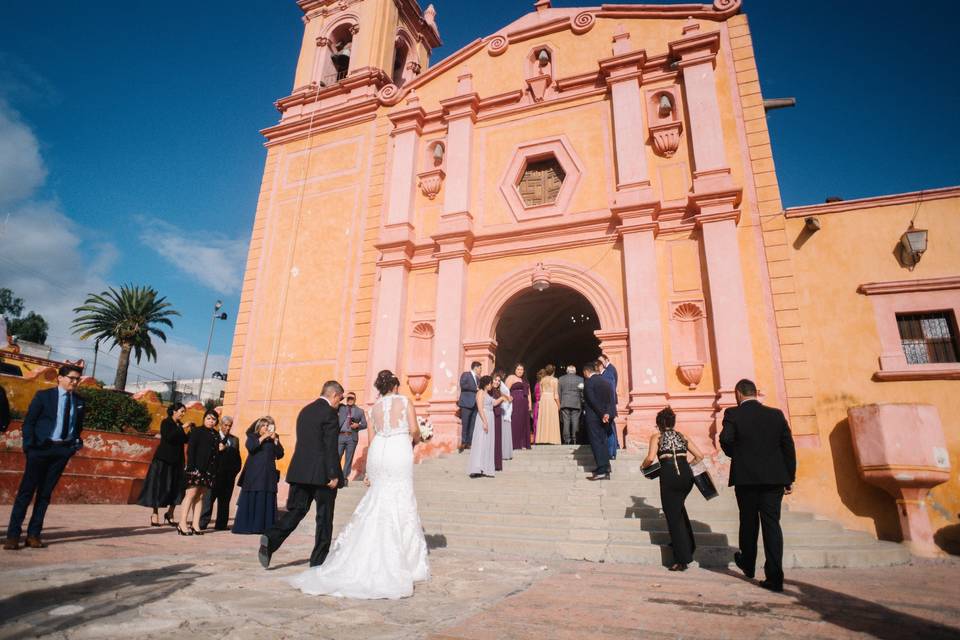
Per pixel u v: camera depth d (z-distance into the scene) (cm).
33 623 242
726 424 454
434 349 1130
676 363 962
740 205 998
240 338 1355
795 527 671
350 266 1298
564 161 1187
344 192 1380
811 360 880
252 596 327
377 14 1562
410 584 359
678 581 439
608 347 1015
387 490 403
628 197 1063
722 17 1142
